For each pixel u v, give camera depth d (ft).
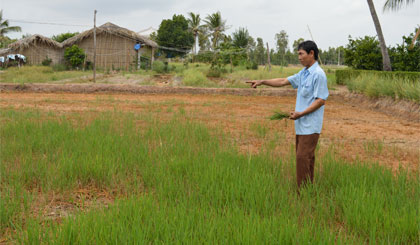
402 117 42.32
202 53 122.11
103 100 52.85
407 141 28.48
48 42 121.29
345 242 9.84
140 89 66.64
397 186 14.52
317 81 14.06
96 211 11.55
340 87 77.15
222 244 9.33
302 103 14.89
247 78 92.27
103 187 15.57
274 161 18.67
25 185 15.11
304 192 13.28
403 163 21.58
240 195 13.21
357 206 11.62
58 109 41.57
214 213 11.44
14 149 20.15
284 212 11.41
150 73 110.93
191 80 79.66
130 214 11.00
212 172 15.06
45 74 94.53
